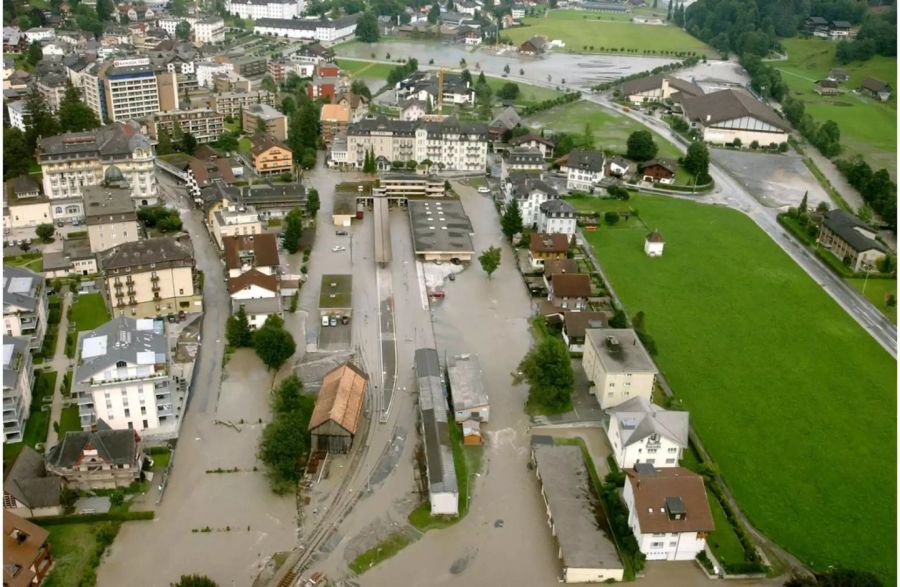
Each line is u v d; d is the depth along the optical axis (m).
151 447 168.12
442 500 153.25
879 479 167.75
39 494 147.75
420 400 182.88
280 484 155.75
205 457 167.62
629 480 150.25
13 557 129.62
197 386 191.88
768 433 181.50
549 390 183.75
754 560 143.00
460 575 140.50
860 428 185.00
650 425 164.12
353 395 179.62
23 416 171.62
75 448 155.38
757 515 155.75
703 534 143.38
